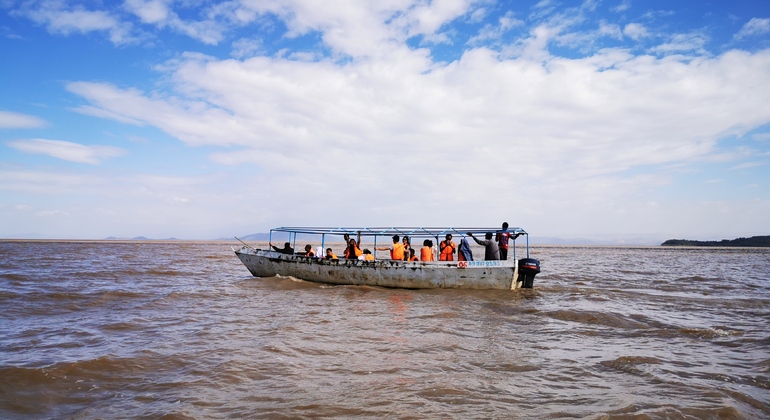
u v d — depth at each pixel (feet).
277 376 26.66
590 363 29.94
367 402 22.63
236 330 38.81
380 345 34.14
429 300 55.57
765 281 85.87
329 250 69.82
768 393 24.73
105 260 124.26
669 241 569.23
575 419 20.61
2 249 186.39
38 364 28.89
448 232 66.44
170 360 29.89
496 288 61.87
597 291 63.98
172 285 69.05
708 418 20.90
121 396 23.84
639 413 21.15
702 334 38.45
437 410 21.70
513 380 26.37
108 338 36.06
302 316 45.34
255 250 75.15
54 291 59.41
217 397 23.34
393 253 66.64
